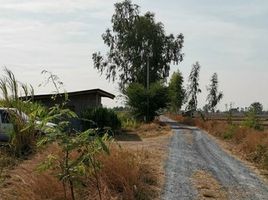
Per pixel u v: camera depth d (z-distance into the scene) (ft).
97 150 20.11
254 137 77.77
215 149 74.84
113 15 215.31
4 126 54.65
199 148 74.90
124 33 213.87
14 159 41.96
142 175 39.42
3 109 50.47
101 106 107.76
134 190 33.50
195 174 46.34
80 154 22.21
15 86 52.13
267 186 42.57
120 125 109.81
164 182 40.68
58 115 19.97
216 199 36.14
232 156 65.51
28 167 33.45
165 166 49.44
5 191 29.45
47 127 19.88
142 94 166.50
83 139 19.72
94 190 29.58
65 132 20.20
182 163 53.21
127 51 211.61
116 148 38.63
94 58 216.74
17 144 45.27
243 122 117.29
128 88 169.37
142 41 209.87
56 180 28.40
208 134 116.26
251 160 61.11
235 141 88.28
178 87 284.00
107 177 32.53
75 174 19.99
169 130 124.16
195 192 37.81
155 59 209.77
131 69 211.82
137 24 209.56
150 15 214.69
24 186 29.12
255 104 117.91
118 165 34.01
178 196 35.96
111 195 31.09
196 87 299.17
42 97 90.58
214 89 303.07
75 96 106.83
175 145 77.71
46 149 35.37
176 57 215.10
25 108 50.39
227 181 43.73
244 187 41.39
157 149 67.72
